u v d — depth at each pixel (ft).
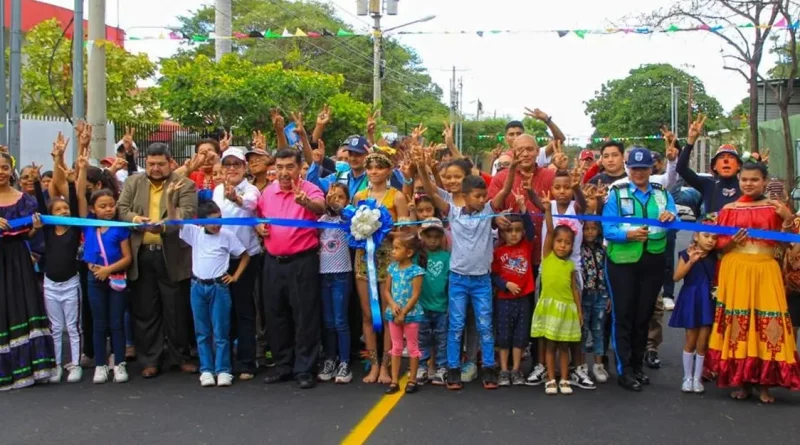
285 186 22.36
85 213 22.99
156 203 22.89
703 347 21.29
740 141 92.89
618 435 17.87
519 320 22.11
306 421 18.84
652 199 21.76
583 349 22.88
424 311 22.08
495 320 22.26
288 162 22.09
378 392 21.42
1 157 21.58
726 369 20.51
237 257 22.53
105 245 22.30
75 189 22.86
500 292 22.12
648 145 159.43
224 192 22.49
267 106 64.80
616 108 168.04
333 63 138.62
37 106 64.90
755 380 20.17
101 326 22.53
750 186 20.61
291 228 21.75
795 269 21.08
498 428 18.31
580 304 21.68
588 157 31.32
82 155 23.07
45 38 65.16
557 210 22.77
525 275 22.02
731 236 20.57
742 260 20.53
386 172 22.95
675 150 24.22
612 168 25.98
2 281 21.74
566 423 18.69
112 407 20.07
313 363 22.30
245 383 22.45
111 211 22.43
